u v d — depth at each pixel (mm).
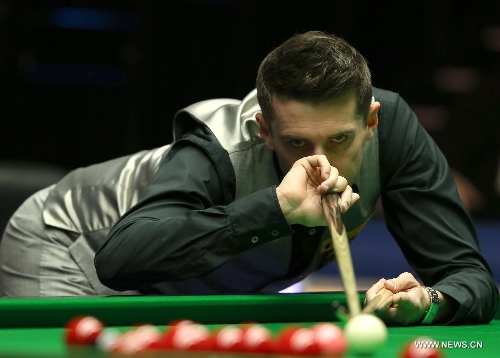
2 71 31500
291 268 10477
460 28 35344
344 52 8766
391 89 34781
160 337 6277
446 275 9820
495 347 7508
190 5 32250
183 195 9258
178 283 10383
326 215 8414
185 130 10352
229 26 32250
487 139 34438
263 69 9008
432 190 9977
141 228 8914
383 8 33906
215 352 6133
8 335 7570
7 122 31938
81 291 11414
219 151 9633
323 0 32312
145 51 32406
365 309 7609
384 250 29453
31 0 32062
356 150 8961
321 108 8602
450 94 35125
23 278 11586
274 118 8875
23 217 11773
